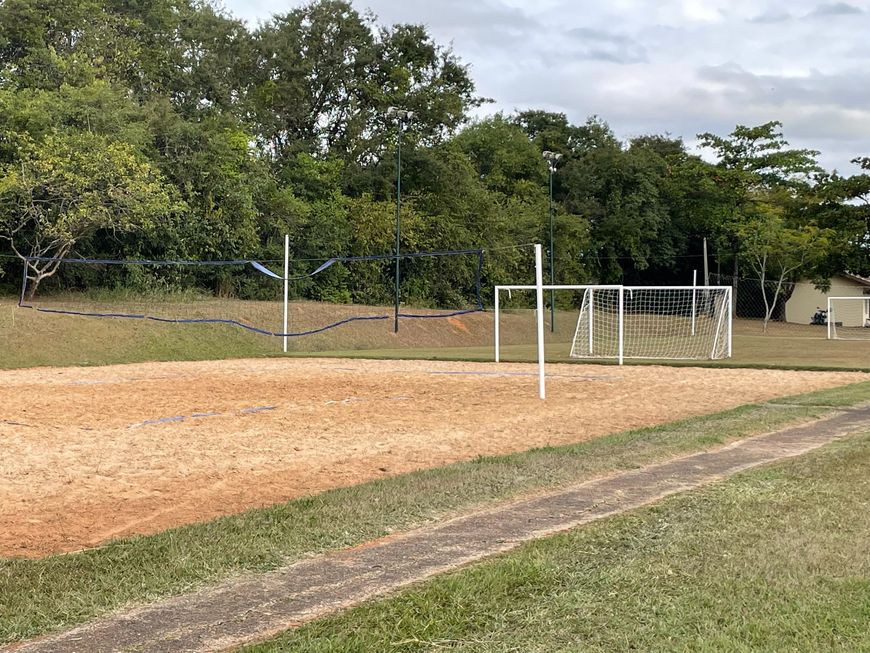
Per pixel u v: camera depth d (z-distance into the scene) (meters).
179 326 30.58
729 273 71.12
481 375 21.47
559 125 75.75
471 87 55.75
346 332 35.81
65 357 25.73
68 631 4.23
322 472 8.88
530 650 3.84
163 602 4.64
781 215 59.22
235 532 6.06
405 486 7.56
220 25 45.72
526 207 60.88
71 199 30.97
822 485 7.27
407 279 50.22
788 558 5.16
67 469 9.05
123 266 36.22
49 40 38.41
